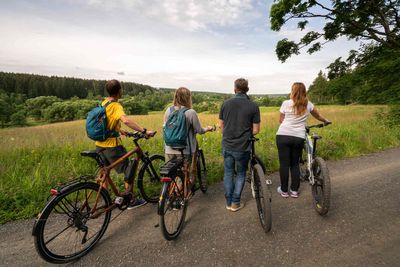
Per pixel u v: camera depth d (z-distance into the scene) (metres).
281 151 3.53
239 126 3.06
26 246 2.68
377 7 12.68
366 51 14.35
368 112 17.02
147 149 7.24
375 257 2.32
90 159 5.84
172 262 2.37
